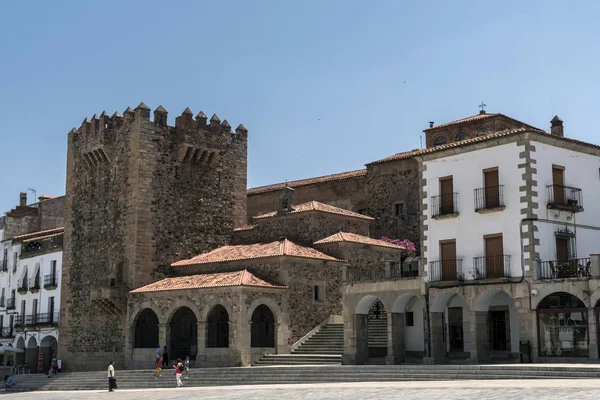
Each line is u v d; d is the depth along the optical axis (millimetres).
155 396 38312
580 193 43781
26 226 88250
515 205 41875
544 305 39688
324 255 55906
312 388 34812
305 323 53812
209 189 65312
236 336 50250
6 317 79875
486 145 43625
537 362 39188
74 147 68750
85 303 64062
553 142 42938
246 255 56562
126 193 61812
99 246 63781
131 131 62375
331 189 70000
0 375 65812
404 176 63844
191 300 53750
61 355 65750
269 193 75875
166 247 61562
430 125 68062
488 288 41812
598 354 36938
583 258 40062
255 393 34438
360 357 47062
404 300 46406
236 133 67938
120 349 59312
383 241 60469
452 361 43312
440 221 45312
